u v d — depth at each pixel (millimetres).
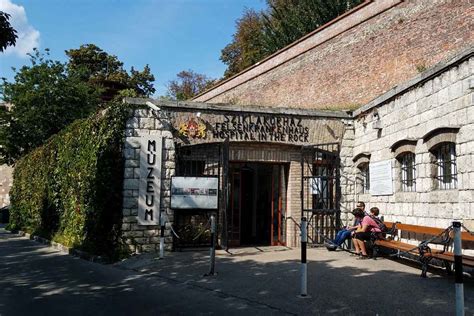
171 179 13570
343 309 7410
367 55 20859
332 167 15406
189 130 14125
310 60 24672
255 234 16625
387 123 13477
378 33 20359
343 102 22031
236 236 15680
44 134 28875
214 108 14414
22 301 8422
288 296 8273
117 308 7828
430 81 11445
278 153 15258
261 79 28984
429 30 17844
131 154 13531
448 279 9617
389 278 9719
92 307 7918
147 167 13602
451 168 10852
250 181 16734
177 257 12633
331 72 23031
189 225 13977
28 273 11391
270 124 14977
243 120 14719
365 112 14797
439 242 10062
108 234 13430
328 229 15320
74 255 14641
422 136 11680
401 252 11688
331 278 9750
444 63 10711
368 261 11922
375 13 20500
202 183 13672
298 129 15258
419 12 18391
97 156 14156
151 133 13766
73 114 29281
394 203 12992
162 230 12570
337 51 22781
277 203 15836
